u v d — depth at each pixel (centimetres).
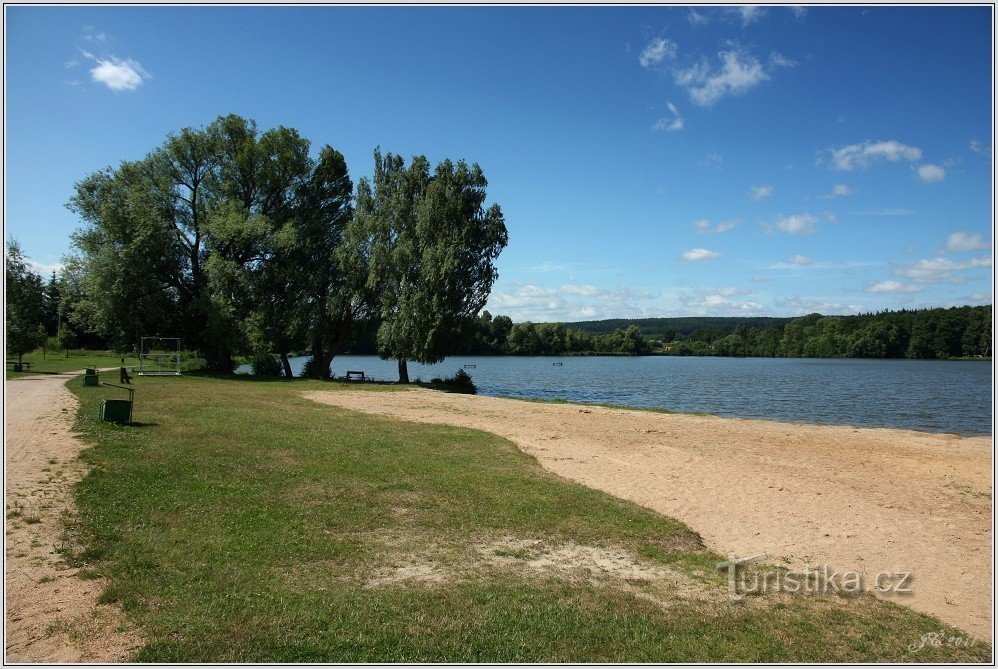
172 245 4078
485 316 13675
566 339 15462
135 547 738
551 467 1355
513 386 5378
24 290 4247
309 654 513
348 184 4628
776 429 2142
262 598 616
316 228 4328
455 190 4122
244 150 4175
